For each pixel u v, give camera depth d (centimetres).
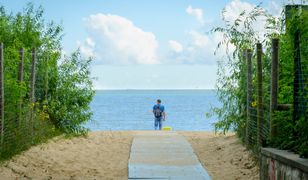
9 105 1238
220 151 1430
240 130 1516
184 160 1284
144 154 1397
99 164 1270
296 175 706
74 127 1808
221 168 1186
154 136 1916
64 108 1792
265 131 1117
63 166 1209
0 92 1155
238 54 1534
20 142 1270
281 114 937
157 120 2695
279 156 776
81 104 1841
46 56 1762
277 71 977
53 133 1684
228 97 1586
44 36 1847
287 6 1058
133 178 1048
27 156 1234
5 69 1331
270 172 840
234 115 1564
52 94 1816
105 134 1972
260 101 1155
